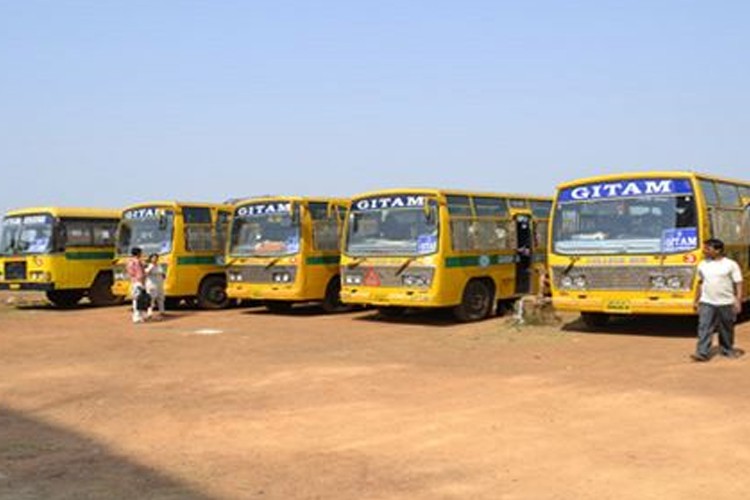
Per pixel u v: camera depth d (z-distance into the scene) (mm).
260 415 9992
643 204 15867
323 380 12203
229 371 13305
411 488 7035
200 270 24406
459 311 19703
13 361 14938
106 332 19203
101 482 7414
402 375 12477
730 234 16828
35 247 25438
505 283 21047
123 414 10258
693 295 15094
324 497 6863
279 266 21859
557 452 7992
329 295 22750
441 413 9781
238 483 7305
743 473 7188
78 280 25828
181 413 10219
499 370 12742
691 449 7949
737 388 10633
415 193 19250
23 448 8672
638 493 6738
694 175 15406
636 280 15688
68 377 13078
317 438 8820
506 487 6992
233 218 23016
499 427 9016
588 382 11438
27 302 30188
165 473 7660
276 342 16938
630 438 8414
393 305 19641
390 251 19406
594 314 17562
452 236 19234
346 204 23281
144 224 24500
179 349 16078
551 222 17047
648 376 11742
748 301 18250
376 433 8945
